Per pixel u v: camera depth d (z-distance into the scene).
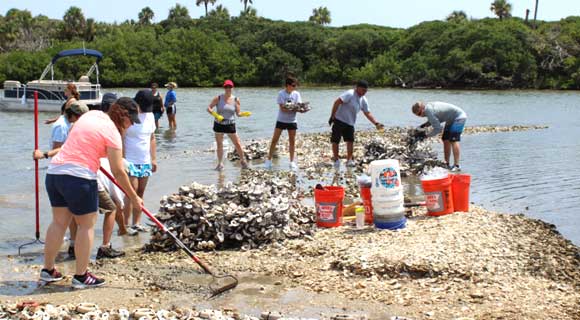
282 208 7.99
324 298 6.00
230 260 7.26
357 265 6.70
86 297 6.08
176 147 17.83
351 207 9.09
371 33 84.12
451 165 13.89
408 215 8.88
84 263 6.33
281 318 5.43
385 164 8.00
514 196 10.71
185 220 7.84
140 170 8.50
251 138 20.17
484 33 69.44
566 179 12.32
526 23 82.69
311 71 83.38
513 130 22.61
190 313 5.54
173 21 98.75
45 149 17.27
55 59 30.98
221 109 13.52
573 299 5.89
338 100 13.76
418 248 7.13
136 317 5.47
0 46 87.38
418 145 14.23
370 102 42.59
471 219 8.48
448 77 69.31
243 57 82.81
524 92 59.34
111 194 8.18
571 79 66.00
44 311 5.55
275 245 7.67
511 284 6.25
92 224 6.32
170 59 78.44
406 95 53.28
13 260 7.29
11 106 31.14
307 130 23.31
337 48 83.38
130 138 8.45
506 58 66.81
